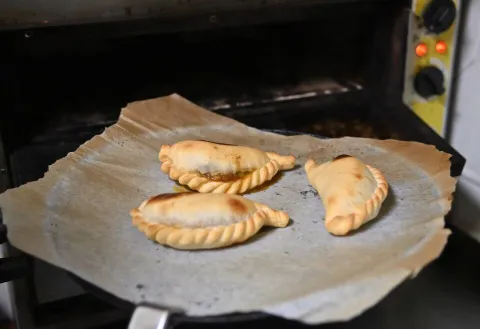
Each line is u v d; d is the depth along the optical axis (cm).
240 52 98
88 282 64
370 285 61
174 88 98
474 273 96
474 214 102
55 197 75
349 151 85
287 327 77
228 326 72
